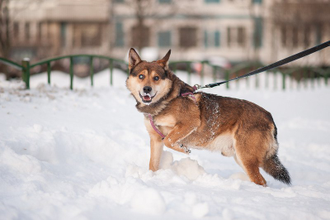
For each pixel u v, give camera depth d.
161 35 32.38
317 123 9.81
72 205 3.64
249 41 33.31
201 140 5.39
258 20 32.59
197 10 33.38
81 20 32.09
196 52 33.56
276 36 30.19
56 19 31.84
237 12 34.16
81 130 6.45
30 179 4.41
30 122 6.32
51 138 5.72
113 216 3.45
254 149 5.23
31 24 31.27
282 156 7.05
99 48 30.69
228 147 5.43
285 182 5.29
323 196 4.36
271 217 3.55
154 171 5.36
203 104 5.33
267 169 5.37
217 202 3.88
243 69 22.61
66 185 4.37
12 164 4.67
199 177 4.78
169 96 5.18
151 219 3.41
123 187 4.01
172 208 3.61
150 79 5.11
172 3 27.70
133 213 3.53
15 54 28.34
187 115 5.20
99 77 15.64
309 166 6.67
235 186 4.49
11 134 5.55
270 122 5.39
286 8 26.23
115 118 7.90
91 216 3.40
